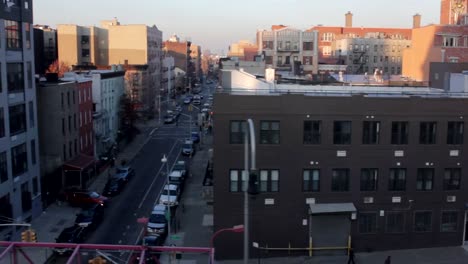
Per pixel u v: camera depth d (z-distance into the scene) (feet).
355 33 435.94
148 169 201.05
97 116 210.38
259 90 118.73
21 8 134.41
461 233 116.47
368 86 136.05
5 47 125.49
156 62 403.54
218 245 109.91
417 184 113.50
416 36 244.42
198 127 316.40
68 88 168.66
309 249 111.34
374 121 110.52
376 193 112.27
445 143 112.68
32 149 141.59
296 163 109.70
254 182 58.44
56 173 158.20
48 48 356.79
